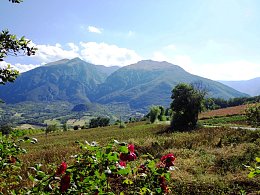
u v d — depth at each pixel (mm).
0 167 4320
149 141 27219
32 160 22641
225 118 68312
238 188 12805
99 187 3400
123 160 3303
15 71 4816
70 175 3334
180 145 25891
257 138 26984
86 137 59375
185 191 12617
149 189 3689
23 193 3623
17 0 4914
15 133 4500
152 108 81750
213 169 16219
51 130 96500
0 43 4625
